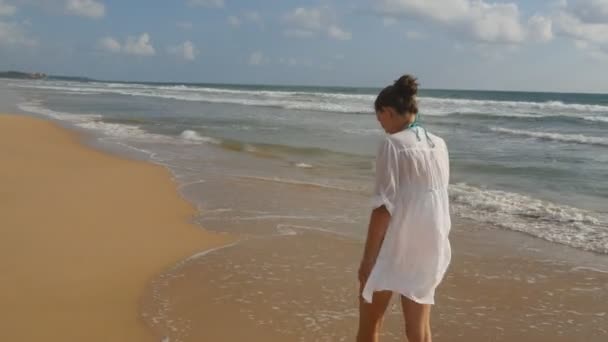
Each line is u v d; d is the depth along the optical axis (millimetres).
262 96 47969
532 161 12227
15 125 16281
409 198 2604
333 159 12273
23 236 5785
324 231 6379
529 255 5770
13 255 5203
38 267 4922
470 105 36812
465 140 16344
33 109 26422
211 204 7695
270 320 3998
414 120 2746
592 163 11961
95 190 8234
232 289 4562
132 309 4129
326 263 5246
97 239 5812
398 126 2740
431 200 2623
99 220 6559
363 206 7762
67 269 4898
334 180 9797
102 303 4219
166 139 15227
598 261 5602
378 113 2787
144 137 15594
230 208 7457
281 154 12914
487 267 5371
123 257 5281
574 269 5352
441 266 2707
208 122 20875
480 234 6566
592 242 6242
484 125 21578
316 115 25328
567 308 4418
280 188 8953
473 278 5055
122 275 4809
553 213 7508
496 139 16609
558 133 18859
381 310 2820
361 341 2912
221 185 9070
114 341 3625
